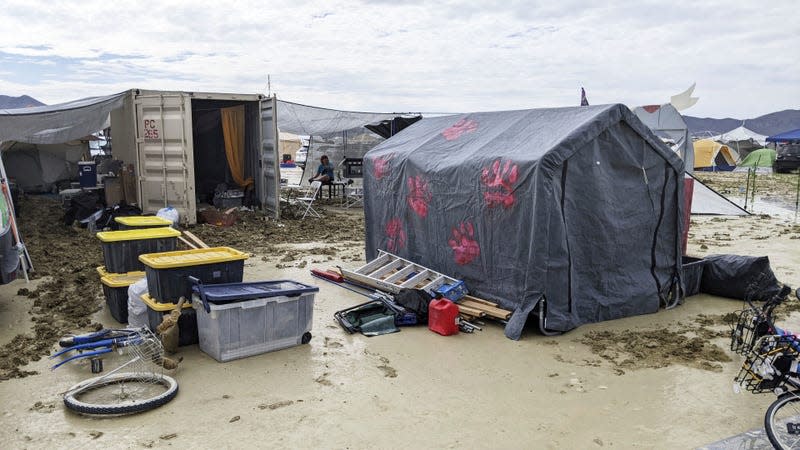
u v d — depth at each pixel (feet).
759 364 14.85
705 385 18.02
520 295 22.80
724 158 136.46
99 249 36.52
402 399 16.83
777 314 24.91
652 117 58.08
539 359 19.98
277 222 47.65
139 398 16.46
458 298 24.57
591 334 22.49
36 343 20.66
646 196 24.98
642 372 18.98
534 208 21.94
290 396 16.85
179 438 14.47
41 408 15.90
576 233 23.18
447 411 16.16
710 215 57.52
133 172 46.78
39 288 27.35
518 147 23.94
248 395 16.87
